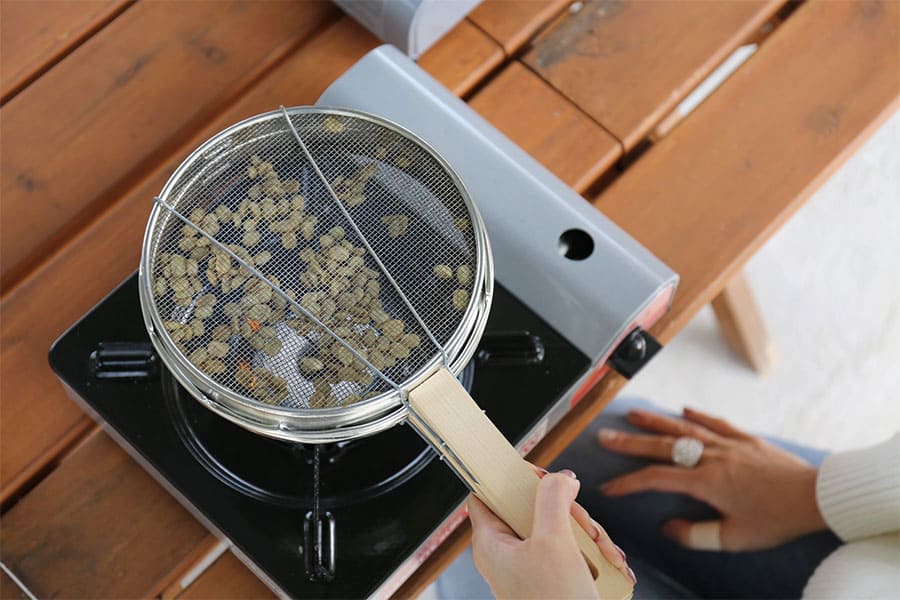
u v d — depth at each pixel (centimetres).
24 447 95
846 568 133
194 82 104
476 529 81
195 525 93
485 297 82
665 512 139
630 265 94
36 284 98
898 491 131
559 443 99
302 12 107
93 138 102
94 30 106
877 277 154
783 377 148
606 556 80
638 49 107
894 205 157
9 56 104
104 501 93
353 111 86
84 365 91
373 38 107
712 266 100
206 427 90
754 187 102
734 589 136
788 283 153
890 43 107
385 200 85
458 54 106
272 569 87
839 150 103
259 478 89
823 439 144
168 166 102
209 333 81
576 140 104
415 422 80
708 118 104
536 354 92
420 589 95
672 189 102
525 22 107
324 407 79
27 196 100
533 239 95
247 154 86
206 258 83
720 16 108
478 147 97
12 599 91
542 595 76
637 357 95
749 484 139
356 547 88
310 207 85
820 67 106
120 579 91
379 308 81
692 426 143
